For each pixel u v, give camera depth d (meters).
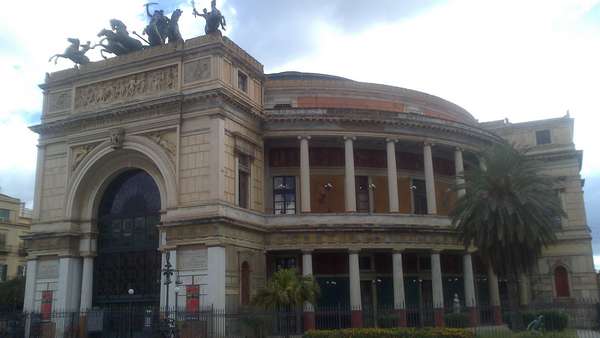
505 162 44.47
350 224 55.69
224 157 50.53
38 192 58.22
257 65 58.28
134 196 56.62
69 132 57.59
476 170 45.31
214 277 47.50
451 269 63.53
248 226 52.22
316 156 60.94
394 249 56.44
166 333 44.00
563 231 70.69
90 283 55.62
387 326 52.44
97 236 56.88
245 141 54.59
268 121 57.50
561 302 60.94
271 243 55.25
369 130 59.00
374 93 68.31
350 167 57.88
